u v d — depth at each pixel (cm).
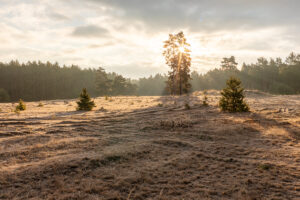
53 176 459
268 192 427
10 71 10425
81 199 378
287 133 911
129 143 762
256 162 595
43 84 10456
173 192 416
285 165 569
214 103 2152
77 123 1168
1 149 665
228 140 845
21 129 973
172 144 756
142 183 451
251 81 10925
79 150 657
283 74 9669
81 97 1906
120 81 9800
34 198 375
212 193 417
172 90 5372
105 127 1058
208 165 567
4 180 434
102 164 539
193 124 1135
